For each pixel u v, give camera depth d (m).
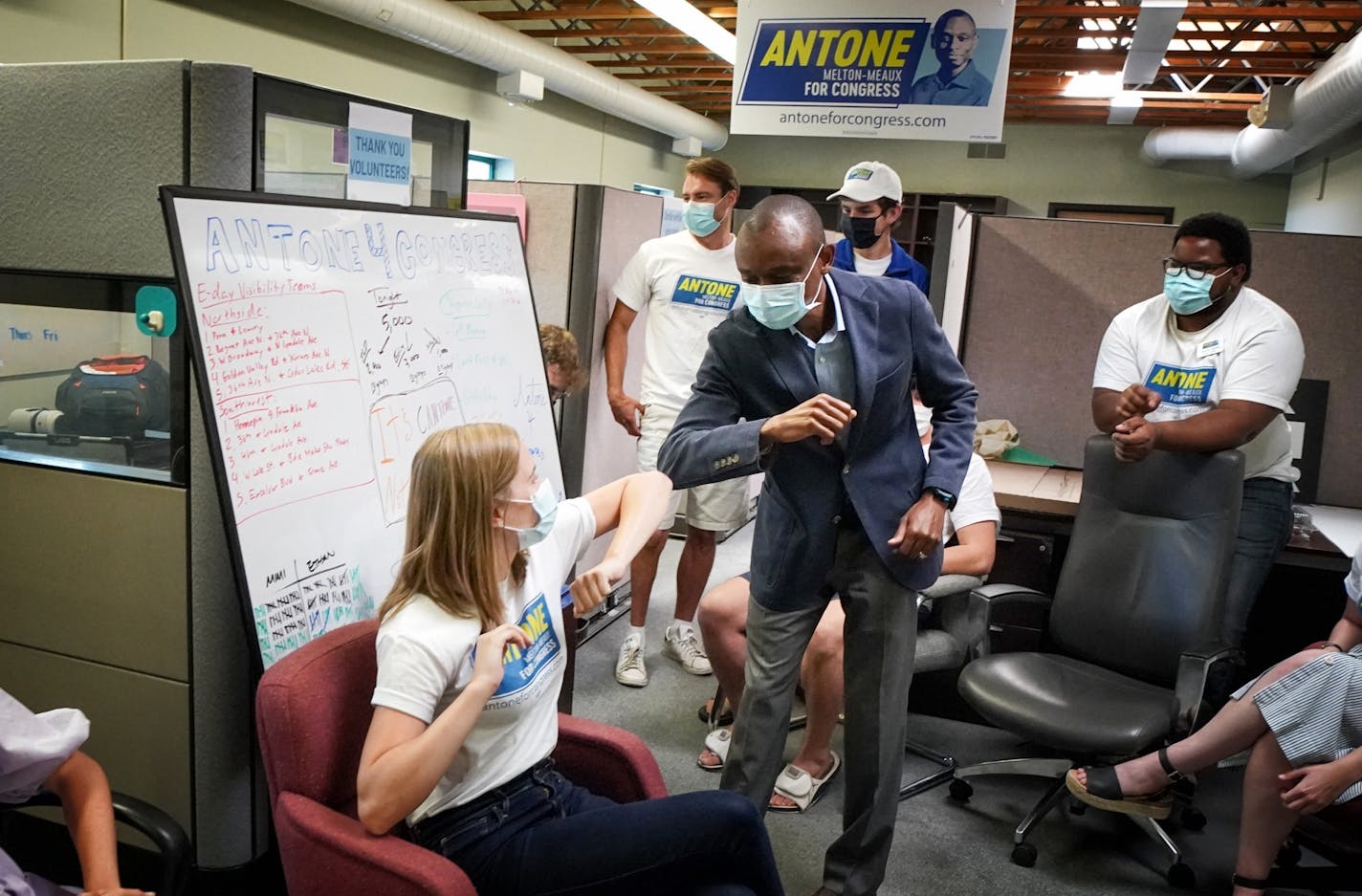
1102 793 2.42
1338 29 7.29
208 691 1.91
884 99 4.21
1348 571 2.99
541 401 2.38
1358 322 3.87
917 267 3.59
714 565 4.89
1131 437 2.56
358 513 1.82
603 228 3.71
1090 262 4.03
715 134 12.24
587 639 3.82
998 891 2.41
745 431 1.86
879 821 2.10
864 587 2.02
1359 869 2.21
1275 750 2.16
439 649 1.43
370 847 1.36
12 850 2.16
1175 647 2.58
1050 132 11.53
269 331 1.67
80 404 1.94
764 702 2.09
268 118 1.84
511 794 1.56
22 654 2.06
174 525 1.88
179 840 1.42
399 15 6.38
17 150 1.89
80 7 4.96
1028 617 3.17
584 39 9.66
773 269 1.82
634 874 1.49
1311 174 9.73
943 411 2.05
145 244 1.82
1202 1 6.67
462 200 2.51
